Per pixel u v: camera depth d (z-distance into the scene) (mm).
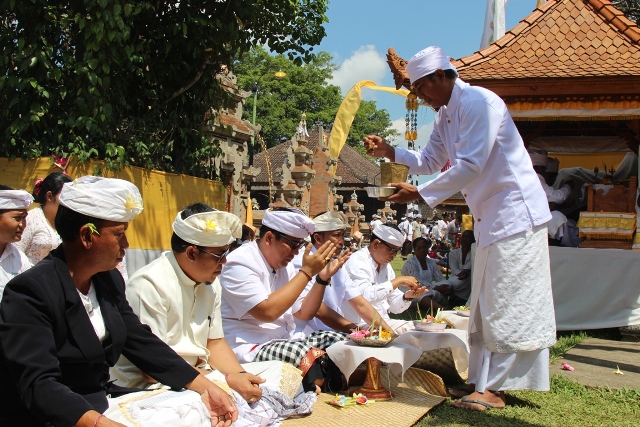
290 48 10547
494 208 4609
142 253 7723
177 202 8367
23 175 6895
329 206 22219
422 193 4500
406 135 6969
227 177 12555
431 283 9875
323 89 48500
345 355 4531
